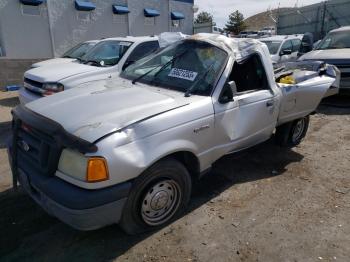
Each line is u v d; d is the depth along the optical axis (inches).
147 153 107.3
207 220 131.0
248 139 152.4
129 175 103.5
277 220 131.6
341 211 138.4
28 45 501.0
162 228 125.4
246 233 123.5
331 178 167.9
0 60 434.9
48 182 103.0
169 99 124.6
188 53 149.1
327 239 120.6
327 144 215.2
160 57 158.9
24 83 263.9
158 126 111.3
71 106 119.6
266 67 159.0
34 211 134.6
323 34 725.9
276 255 112.3
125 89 137.8
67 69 253.1
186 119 119.5
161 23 708.7
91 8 553.3
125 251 113.4
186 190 129.1
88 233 122.0
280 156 195.0
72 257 110.3
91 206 97.6
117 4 608.7
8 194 147.8
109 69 254.4
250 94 148.3
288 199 147.4
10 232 121.7
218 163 182.4
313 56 326.6
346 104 319.6
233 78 149.7
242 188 156.6
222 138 137.3
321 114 287.3
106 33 604.4
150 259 110.0
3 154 197.0
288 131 194.2
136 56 271.3
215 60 140.3
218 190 154.3
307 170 176.9
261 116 154.3
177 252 113.3
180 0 740.7
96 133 100.6
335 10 692.1
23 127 117.3
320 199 147.7
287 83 178.1
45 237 119.5
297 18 811.4
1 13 464.4
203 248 115.3
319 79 195.2
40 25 507.8
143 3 655.8
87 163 96.7
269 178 167.3
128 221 113.0
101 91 136.2
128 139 103.6
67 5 535.2
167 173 118.3
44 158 105.0
